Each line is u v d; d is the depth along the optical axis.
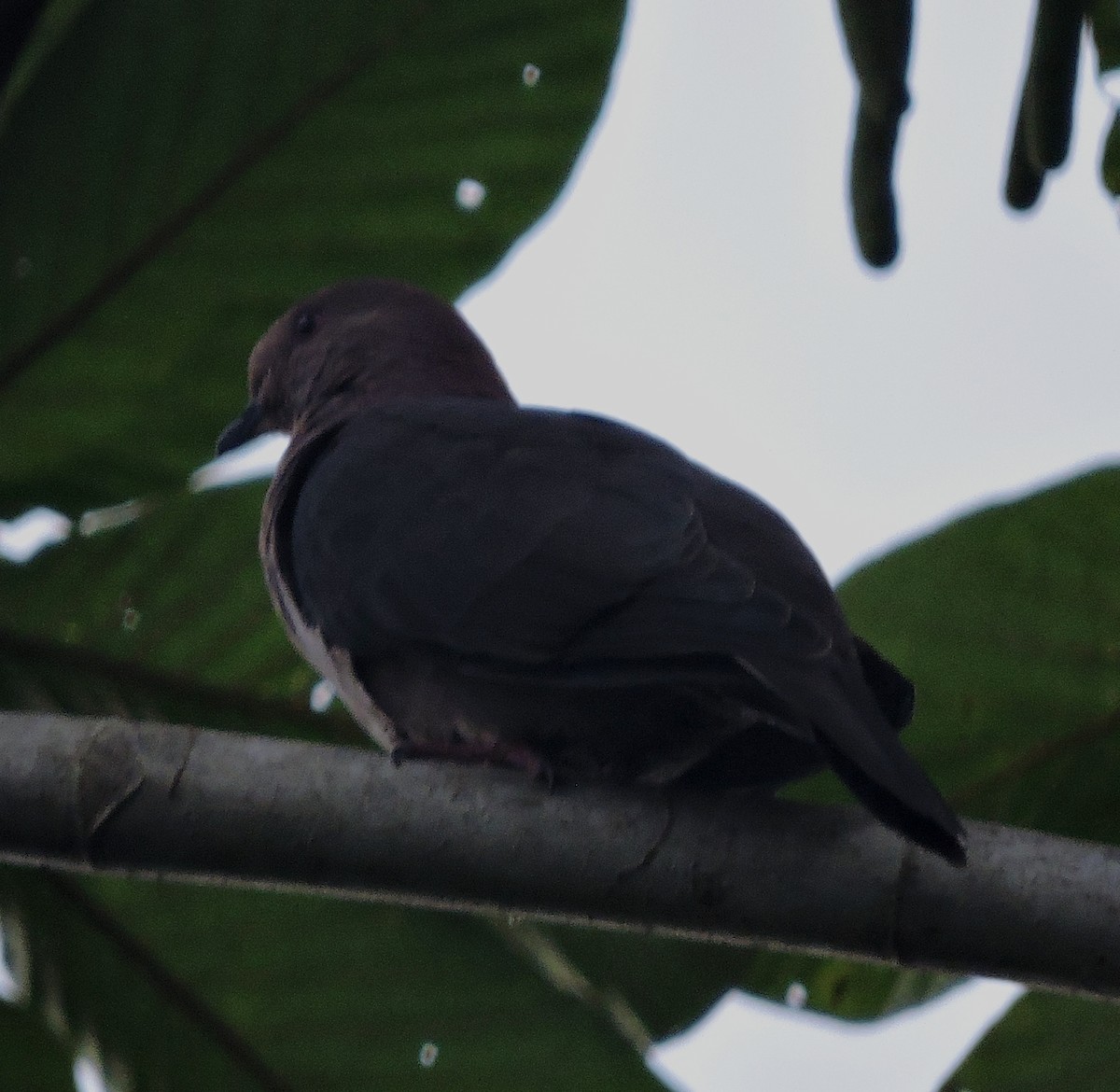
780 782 8.68
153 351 10.09
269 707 9.78
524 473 8.88
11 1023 9.67
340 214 10.09
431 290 10.32
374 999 9.73
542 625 8.23
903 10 7.86
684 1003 9.84
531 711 8.66
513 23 9.89
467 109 10.04
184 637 9.73
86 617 9.68
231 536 9.70
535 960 9.68
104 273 9.96
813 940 7.68
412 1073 9.70
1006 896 7.54
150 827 7.67
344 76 9.90
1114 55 9.29
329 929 9.70
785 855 7.65
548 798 7.74
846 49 7.97
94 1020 9.74
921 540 9.43
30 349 10.01
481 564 8.56
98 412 10.14
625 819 7.72
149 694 9.79
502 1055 9.66
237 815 7.67
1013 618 9.45
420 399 10.16
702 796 7.76
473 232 10.27
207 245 10.03
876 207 8.07
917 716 9.61
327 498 9.30
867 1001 9.84
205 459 10.26
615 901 7.72
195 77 9.84
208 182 9.95
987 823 7.69
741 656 7.78
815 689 7.60
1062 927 7.52
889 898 7.59
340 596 9.00
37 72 9.75
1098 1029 9.45
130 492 10.27
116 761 7.68
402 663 8.91
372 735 9.41
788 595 8.21
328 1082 9.76
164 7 9.80
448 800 7.70
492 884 7.73
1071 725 9.55
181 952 9.74
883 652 9.57
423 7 9.88
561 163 10.14
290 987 9.75
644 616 8.05
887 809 7.28
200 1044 9.79
